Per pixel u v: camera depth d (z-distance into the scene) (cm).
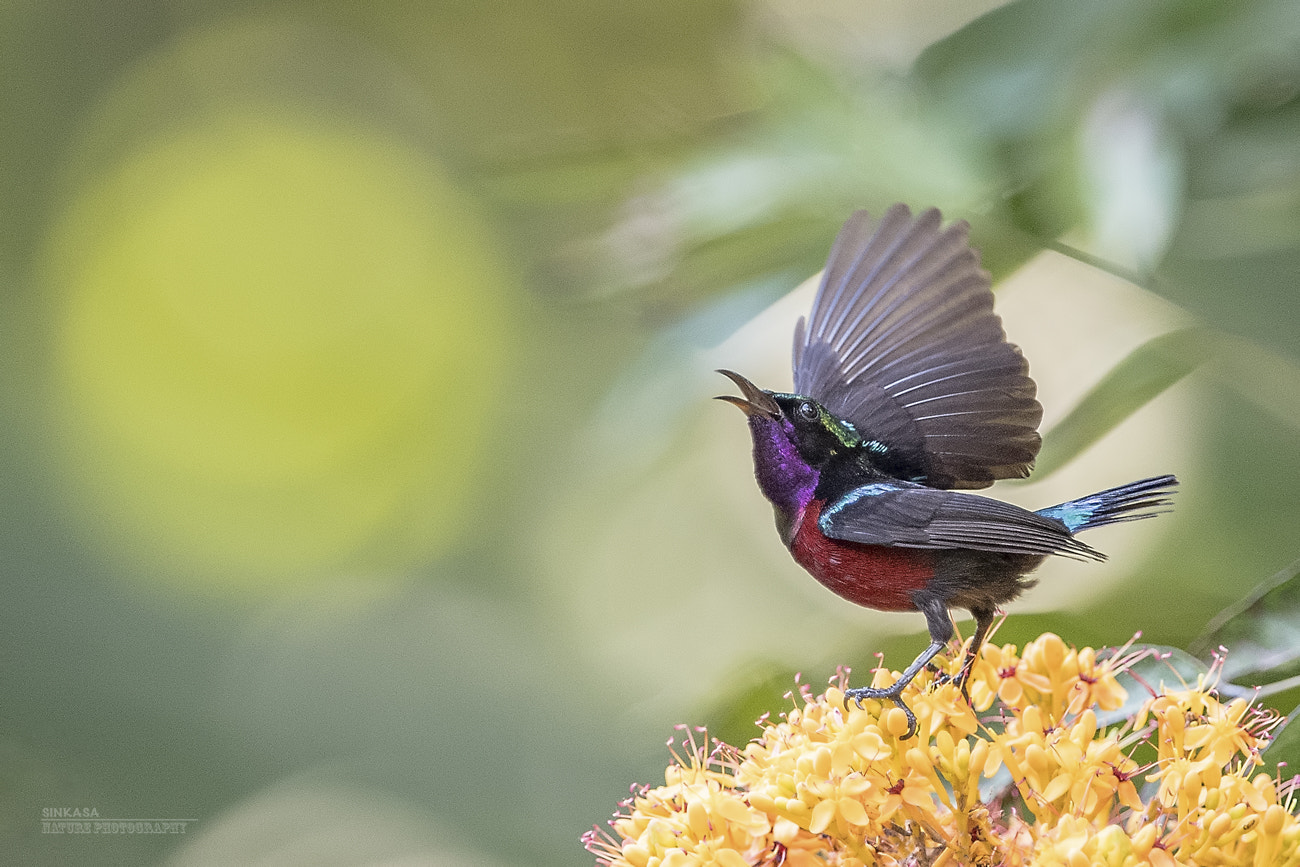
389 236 2245
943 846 554
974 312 700
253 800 1614
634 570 1223
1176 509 808
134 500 2055
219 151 2238
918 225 709
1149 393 680
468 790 1579
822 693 709
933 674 635
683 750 746
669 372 796
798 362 742
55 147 2172
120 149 2217
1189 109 692
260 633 1878
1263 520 797
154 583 1945
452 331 2186
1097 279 733
